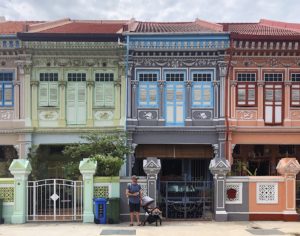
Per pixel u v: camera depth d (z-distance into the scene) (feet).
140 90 69.67
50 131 68.85
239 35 67.46
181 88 69.72
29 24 77.71
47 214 52.34
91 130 68.74
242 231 44.78
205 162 73.26
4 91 69.46
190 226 47.60
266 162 73.77
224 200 51.47
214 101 69.21
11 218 49.70
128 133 68.33
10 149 72.23
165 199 53.11
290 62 69.36
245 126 69.00
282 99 69.56
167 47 68.64
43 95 69.56
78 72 69.67
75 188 50.78
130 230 45.06
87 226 47.60
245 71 69.21
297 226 47.83
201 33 68.18
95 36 67.82
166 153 70.23
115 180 51.37
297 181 57.00
